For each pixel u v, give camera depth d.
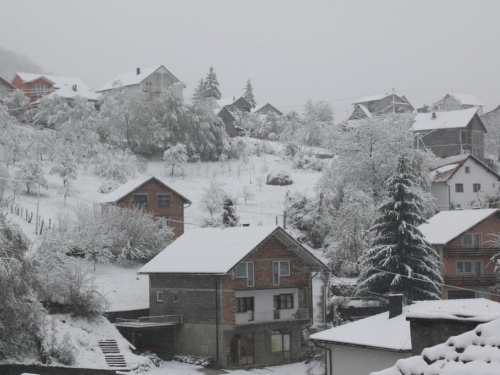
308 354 49.66
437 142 100.31
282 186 84.12
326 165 93.25
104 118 93.44
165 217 65.25
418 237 47.91
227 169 89.56
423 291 46.94
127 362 42.22
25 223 60.12
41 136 83.44
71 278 45.66
